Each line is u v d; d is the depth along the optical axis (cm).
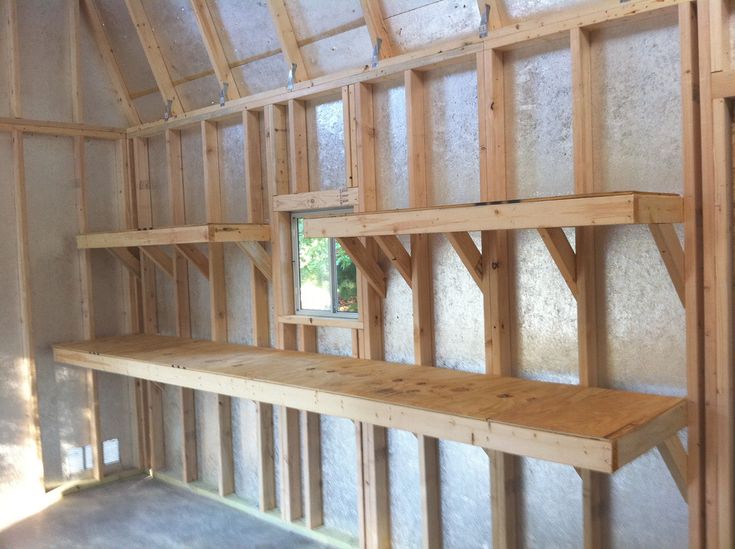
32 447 507
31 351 503
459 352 368
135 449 569
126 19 509
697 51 274
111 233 488
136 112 548
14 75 491
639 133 296
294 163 426
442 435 277
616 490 316
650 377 302
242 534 442
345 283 425
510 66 335
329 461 438
